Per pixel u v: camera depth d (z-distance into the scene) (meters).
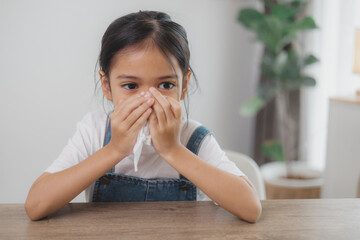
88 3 2.23
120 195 0.89
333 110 2.00
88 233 0.58
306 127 2.51
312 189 2.12
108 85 0.86
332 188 2.02
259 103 2.38
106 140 0.95
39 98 2.21
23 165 2.23
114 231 0.59
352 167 1.86
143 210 0.69
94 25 2.26
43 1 2.15
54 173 0.74
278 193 2.17
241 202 0.67
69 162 0.84
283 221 0.65
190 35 2.62
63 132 2.28
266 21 2.15
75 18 2.22
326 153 2.07
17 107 2.18
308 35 2.46
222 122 2.83
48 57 2.20
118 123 0.73
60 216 0.65
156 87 0.77
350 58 2.31
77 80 2.26
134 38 0.75
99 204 0.72
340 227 0.63
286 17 2.22
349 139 1.88
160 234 0.58
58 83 2.23
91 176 0.72
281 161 2.37
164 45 0.75
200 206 0.72
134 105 0.73
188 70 0.88
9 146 2.19
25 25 2.13
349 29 2.30
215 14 2.68
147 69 0.74
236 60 2.81
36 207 0.65
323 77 2.45
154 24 0.78
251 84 2.89
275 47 2.26
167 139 0.76
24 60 2.16
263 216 0.68
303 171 2.37
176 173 0.95
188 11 2.58
